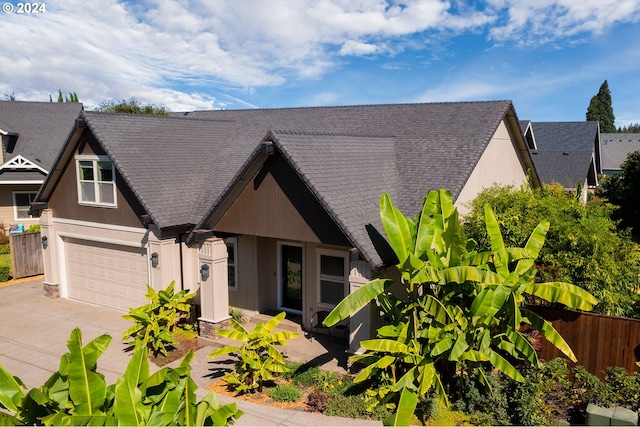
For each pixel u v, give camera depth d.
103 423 5.88
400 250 10.15
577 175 32.56
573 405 9.53
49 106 33.88
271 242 16.33
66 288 19.23
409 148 16.83
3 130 28.64
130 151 16.23
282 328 15.28
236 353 13.27
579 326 10.80
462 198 15.17
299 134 13.37
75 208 17.98
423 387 8.89
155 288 15.67
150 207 14.94
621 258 12.59
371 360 10.10
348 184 12.88
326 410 9.77
